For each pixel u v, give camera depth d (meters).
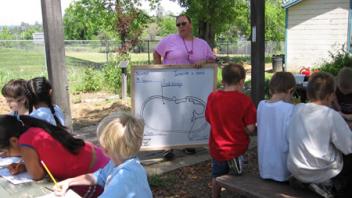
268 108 3.67
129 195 2.00
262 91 6.41
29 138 2.74
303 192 3.38
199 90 5.62
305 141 3.23
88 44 21.16
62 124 3.51
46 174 2.83
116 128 2.07
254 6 6.28
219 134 3.94
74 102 10.45
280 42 32.28
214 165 4.11
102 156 2.99
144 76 5.49
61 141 2.82
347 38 16.95
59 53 4.96
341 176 3.27
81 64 16.86
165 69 5.51
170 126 5.61
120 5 18.91
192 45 5.57
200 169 5.21
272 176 3.68
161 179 4.80
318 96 3.28
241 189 3.51
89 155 2.91
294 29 18.19
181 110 5.62
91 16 23.86
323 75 3.31
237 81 3.96
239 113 3.86
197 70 5.58
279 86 3.69
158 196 4.41
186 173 5.08
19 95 3.56
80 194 2.61
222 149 3.90
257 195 3.34
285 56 18.53
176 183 4.77
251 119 3.85
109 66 12.94
